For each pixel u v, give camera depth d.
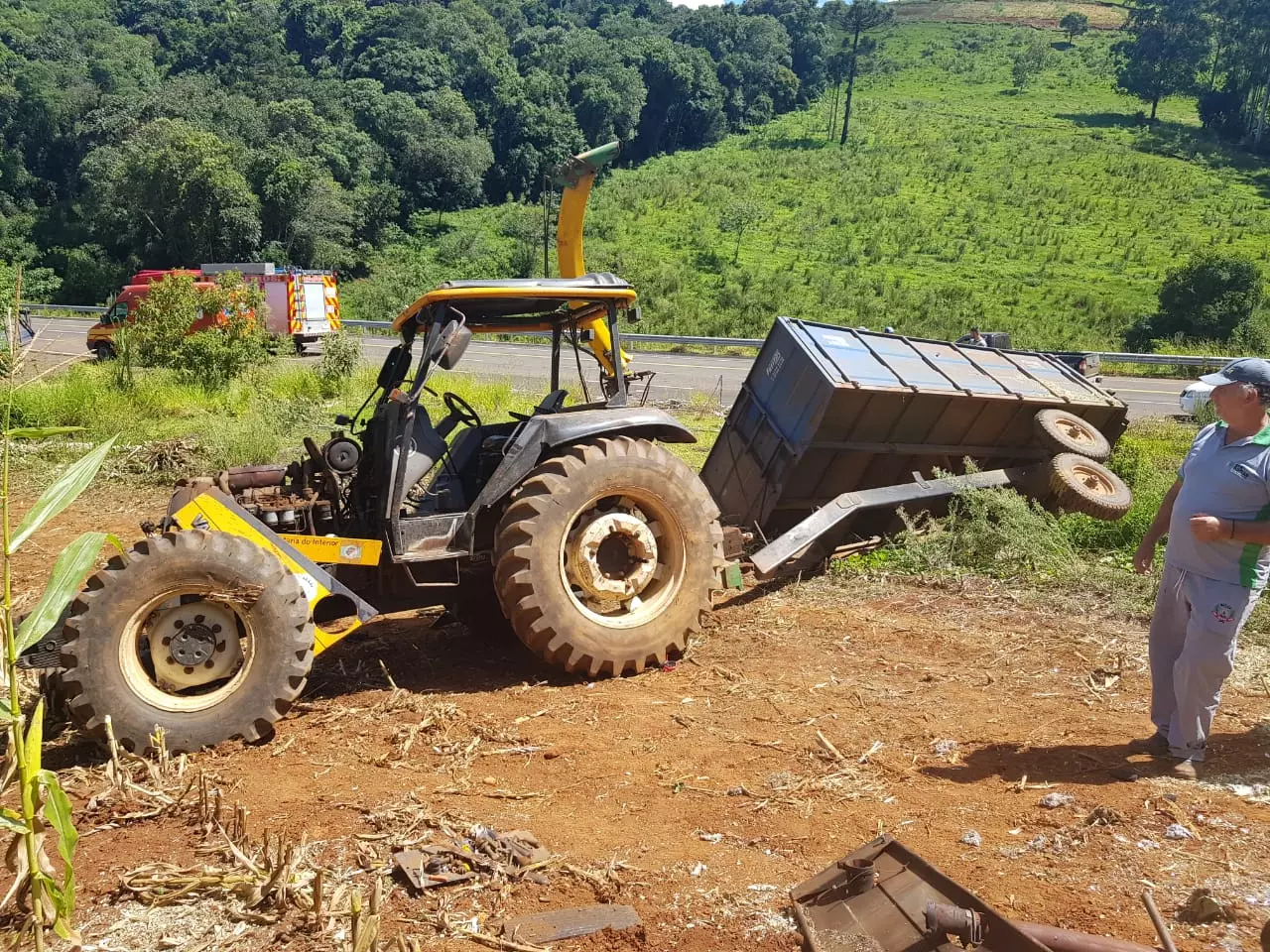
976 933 2.47
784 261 54.59
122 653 4.25
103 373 15.79
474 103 90.44
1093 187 70.56
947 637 5.79
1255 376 3.76
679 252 56.50
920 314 42.88
